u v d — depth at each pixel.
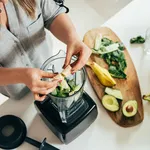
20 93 0.89
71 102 0.74
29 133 0.83
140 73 0.93
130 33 1.03
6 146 0.79
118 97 0.87
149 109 0.85
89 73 0.92
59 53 0.84
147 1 1.11
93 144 0.81
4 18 0.76
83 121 0.78
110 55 0.96
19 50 0.85
